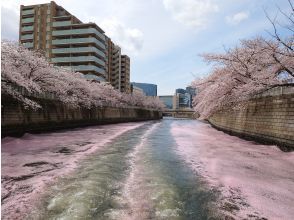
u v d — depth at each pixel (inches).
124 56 3572.8
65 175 364.2
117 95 2297.0
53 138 812.6
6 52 789.9
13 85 763.4
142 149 616.7
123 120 2297.0
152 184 322.7
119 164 442.0
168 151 585.3
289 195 287.1
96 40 2466.8
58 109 1120.2
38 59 940.6
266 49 557.0
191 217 229.3
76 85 1320.1
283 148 578.6
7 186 311.9
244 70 678.5
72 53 2476.6
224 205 257.3
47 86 1027.3
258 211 244.2
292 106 554.6
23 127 816.3
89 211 237.9
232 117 1054.4
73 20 2500.0
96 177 351.9
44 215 230.2
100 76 2657.5
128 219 222.2
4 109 707.4
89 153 553.6
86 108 1493.6
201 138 892.0
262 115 710.5
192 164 442.0
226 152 561.6
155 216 229.5
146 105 3366.1
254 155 521.0
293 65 564.7
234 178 347.9
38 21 2519.7
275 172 383.9
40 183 324.2
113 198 271.3
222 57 714.2
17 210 240.7
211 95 840.9
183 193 290.2
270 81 591.2
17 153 530.9
